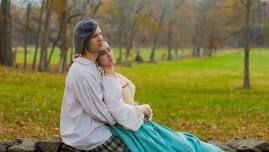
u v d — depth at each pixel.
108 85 5.45
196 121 17.16
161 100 23.64
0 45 44.97
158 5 85.50
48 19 46.84
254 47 36.50
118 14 74.69
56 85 27.31
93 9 48.16
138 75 47.59
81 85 5.36
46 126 14.54
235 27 34.44
